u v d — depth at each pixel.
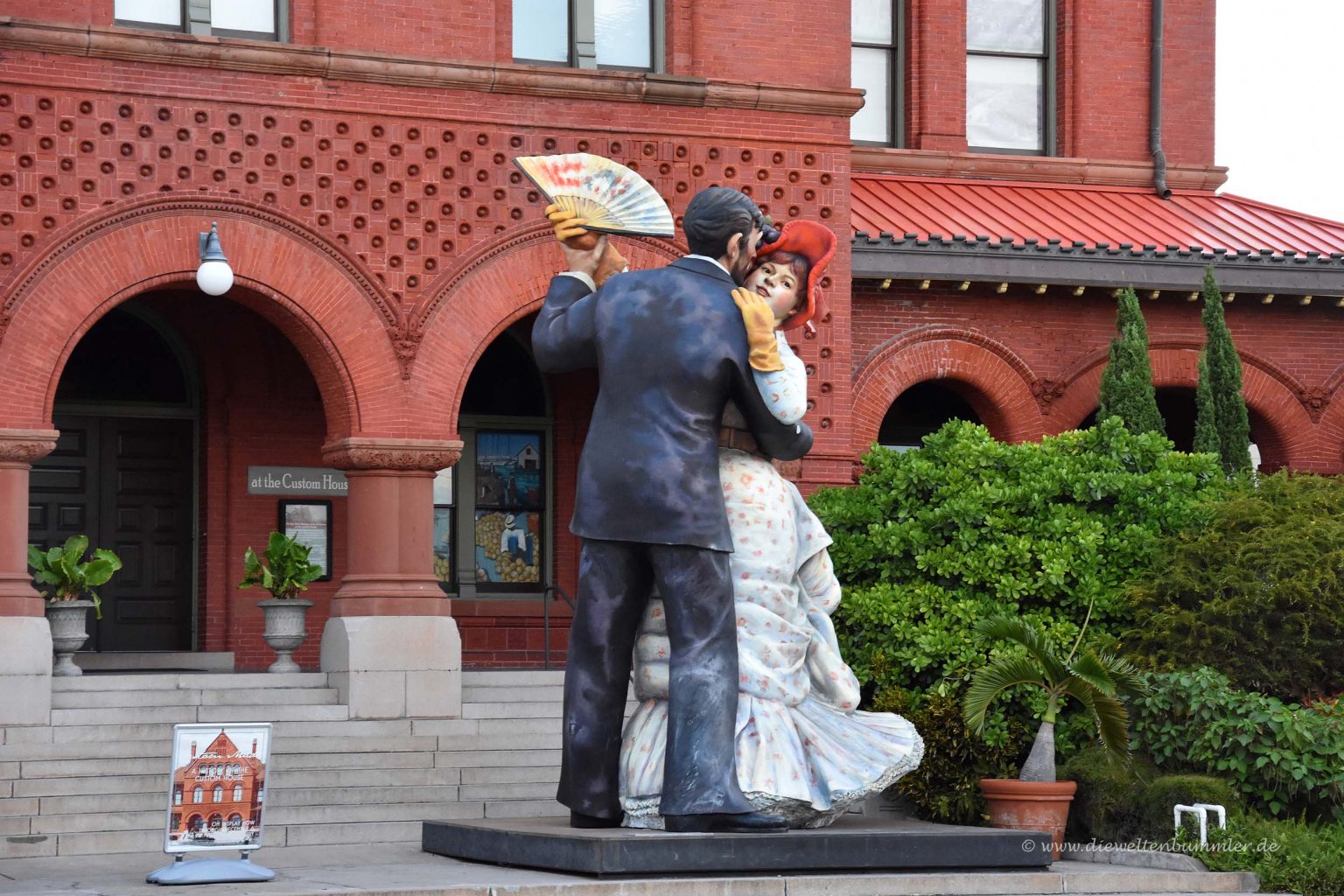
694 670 11.98
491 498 22.50
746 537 12.52
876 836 12.23
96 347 21.19
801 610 12.88
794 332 20.14
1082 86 25.31
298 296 18.36
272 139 18.39
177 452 21.47
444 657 18.33
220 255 17.17
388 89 18.83
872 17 24.86
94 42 17.67
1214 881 13.55
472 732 17.97
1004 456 17.25
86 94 17.75
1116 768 15.35
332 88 18.62
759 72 20.28
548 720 18.30
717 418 12.30
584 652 12.51
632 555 12.35
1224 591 16.33
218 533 21.03
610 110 19.64
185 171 18.06
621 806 12.61
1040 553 16.66
